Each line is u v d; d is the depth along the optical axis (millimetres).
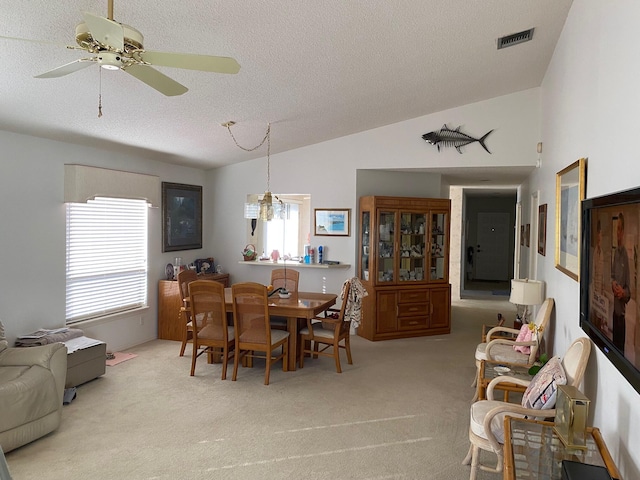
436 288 6195
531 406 2449
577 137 2953
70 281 4605
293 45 3129
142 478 2664
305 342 5184
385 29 3117
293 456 2932
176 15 2535
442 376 4512
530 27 3480
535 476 1738
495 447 2350
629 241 1625
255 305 4254
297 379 4402
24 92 3170
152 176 5582
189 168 6414
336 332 4605
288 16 2742
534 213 5492
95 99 3461
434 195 6434
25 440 2992
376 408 3711
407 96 4734
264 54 3199
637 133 1756
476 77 4516
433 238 6188
